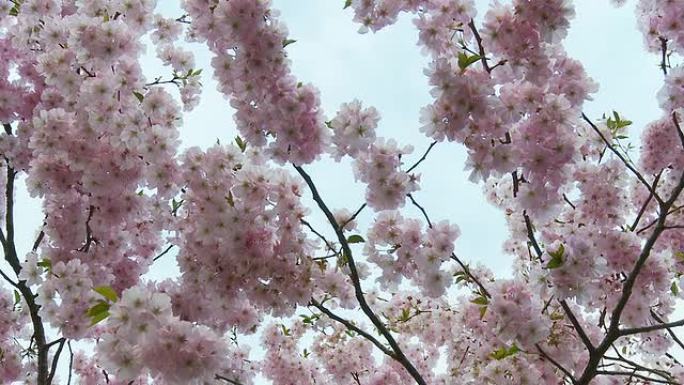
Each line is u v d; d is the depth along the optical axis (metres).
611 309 5.13
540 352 4.93
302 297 4.69
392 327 7.32
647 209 6.49
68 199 5.14
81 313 4.57
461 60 3.94
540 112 4.10
